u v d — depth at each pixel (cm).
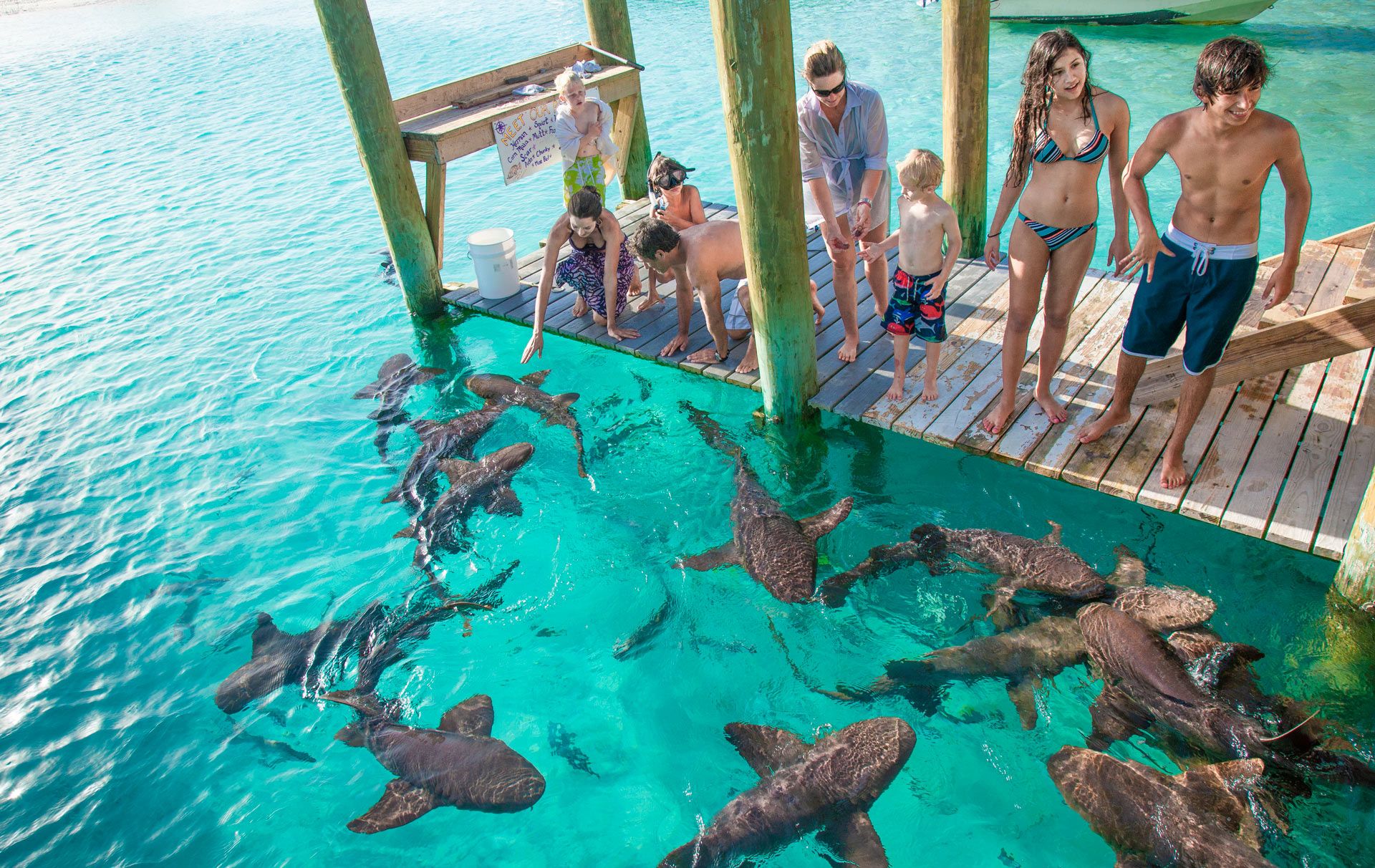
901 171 551
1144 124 1123
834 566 529
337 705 482
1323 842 349
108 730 480
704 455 637
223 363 838
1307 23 1462
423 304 881
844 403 637
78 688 509
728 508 582
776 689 460
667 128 1312
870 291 788
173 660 523
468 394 754
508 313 840
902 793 402
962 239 812
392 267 1012
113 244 1125
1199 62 409
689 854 370
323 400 769
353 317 909
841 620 488
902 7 1767
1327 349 514
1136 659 417
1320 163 982
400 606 541
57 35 2412
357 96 778
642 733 448
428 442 685
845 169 609
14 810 441
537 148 915
